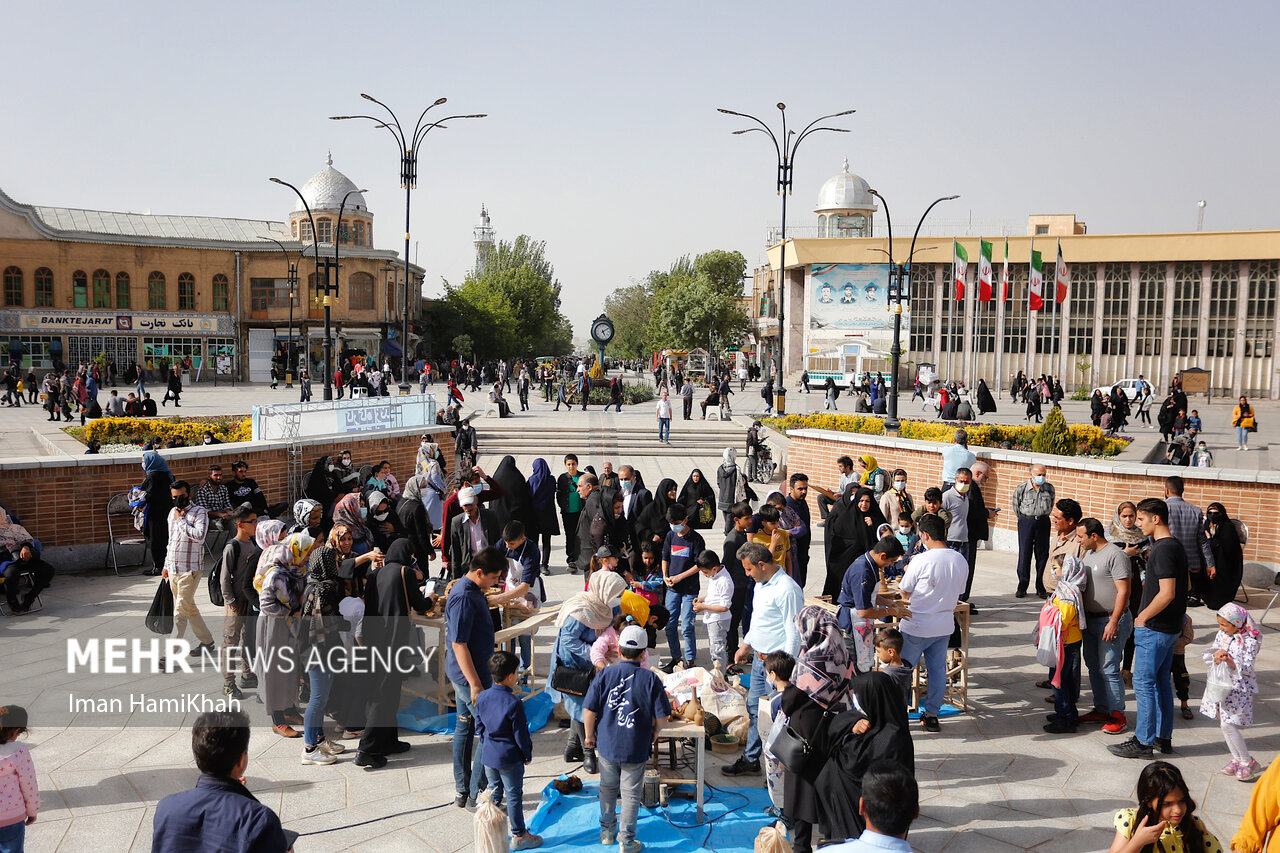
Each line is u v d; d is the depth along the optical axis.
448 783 6.44
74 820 5.79
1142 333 49.31
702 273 77.12
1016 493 11.45
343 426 17.36
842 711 5.20
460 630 6.00
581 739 6.78
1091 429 18.11
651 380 59.50
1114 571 7.10
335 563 6.90
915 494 15.91
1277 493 11.49
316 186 58.72
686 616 8.59
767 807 6.18
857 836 4.71
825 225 69.00
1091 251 48.75
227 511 11.70
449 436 20.36
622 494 11.19
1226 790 6.24
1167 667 6.77
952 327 50.94
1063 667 7.21
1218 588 8.66
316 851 5.47
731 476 13.38
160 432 18.14
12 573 10.12
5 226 44.59
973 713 7.72
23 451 20.62
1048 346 50.94
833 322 53.06
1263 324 47.09
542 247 87.38
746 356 67.19
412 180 28.75
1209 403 45.25
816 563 13.30
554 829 5.88
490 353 68.56
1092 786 6.36
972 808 6.05
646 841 5.72
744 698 7.20
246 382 50.06
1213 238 46.59
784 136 29.58
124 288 47.47
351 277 52.12
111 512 12.40
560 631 6.81
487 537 9.56
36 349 45.50
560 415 31.31
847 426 22.84
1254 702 7.89
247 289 50.47
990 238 50.47
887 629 5.96
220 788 3.53
